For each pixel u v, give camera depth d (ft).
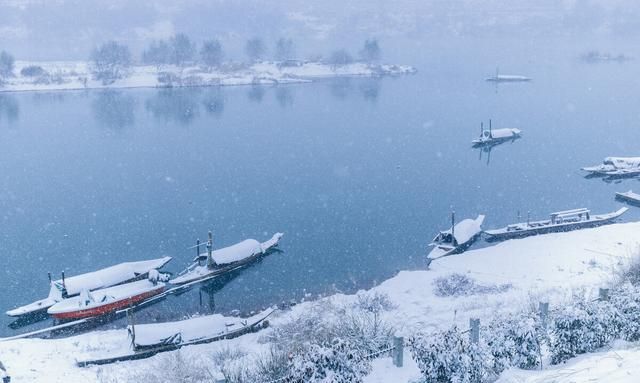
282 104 497.87
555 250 154.10
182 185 259.80
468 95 528.22
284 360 63.16
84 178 272.92
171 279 162.09
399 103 494.18
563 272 134.92
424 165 289.74
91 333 124.57
